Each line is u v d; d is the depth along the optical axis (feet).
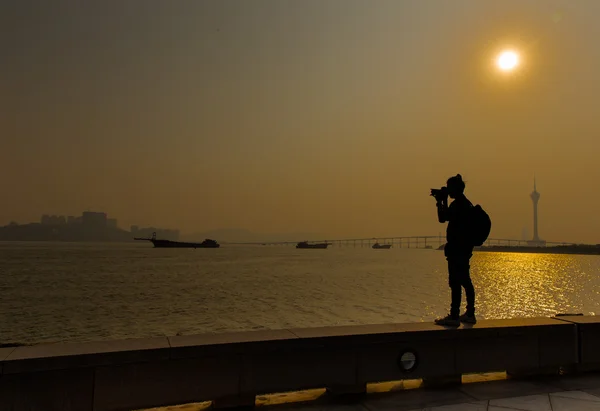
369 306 137.69
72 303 144.25
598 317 24.76
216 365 17.12
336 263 493.77
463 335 20.77
